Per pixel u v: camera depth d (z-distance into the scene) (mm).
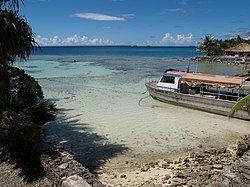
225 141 13422
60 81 32125
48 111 9922
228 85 18266
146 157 11430
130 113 18141
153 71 43812
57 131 14398
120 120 16531
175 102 20375
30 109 9445
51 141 12906
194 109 19344
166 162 10859
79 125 15469
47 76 37125
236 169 7766
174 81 21141
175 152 12000
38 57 88875
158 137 13820
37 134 10961
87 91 25609
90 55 106875
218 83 18828
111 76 37156
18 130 9859
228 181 7195
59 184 7754
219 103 17750
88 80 33031
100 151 11977
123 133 14305
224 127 15578
